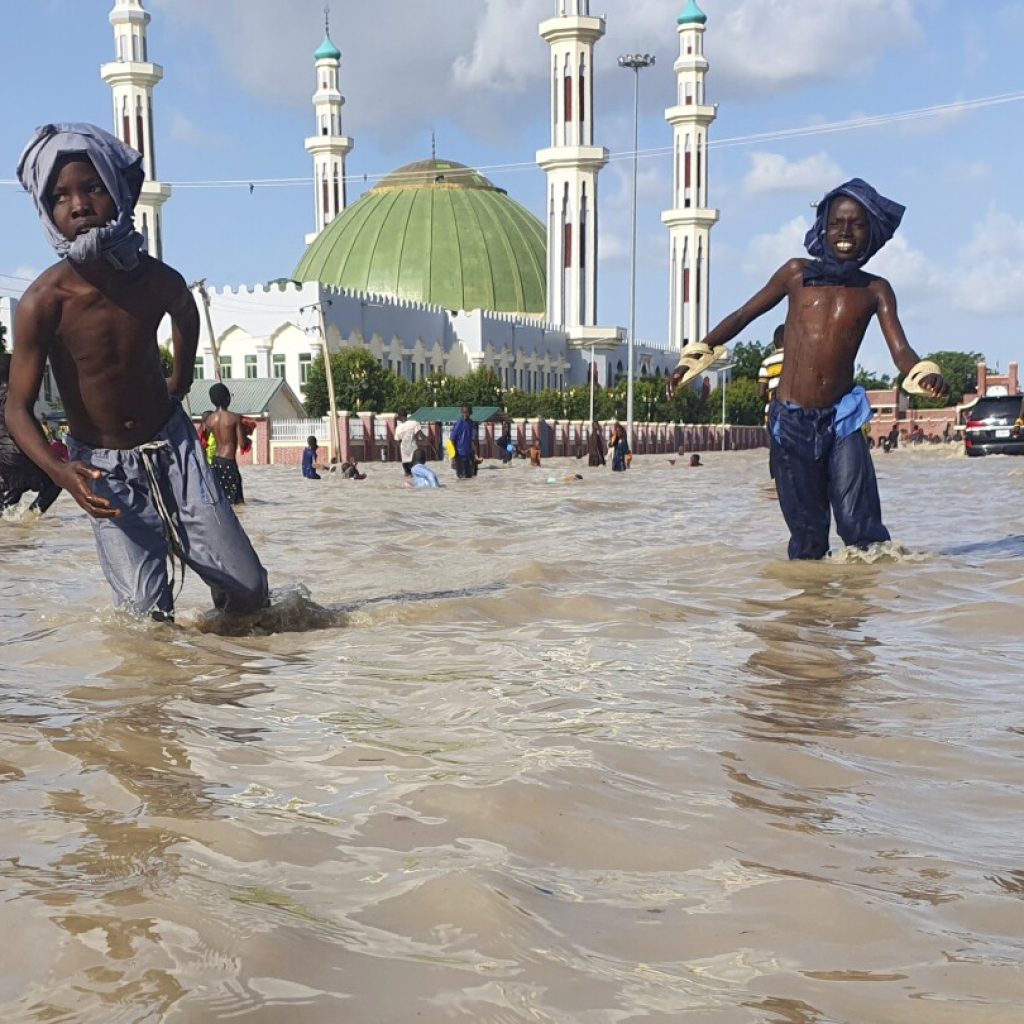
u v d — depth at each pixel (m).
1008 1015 1.71
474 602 5.89
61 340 5.10
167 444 5.38
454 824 2.53
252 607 5.39
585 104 95.69
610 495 18.50
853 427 7.54
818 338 7.57
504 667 4.35
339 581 7.14
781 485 7.74
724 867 2.33
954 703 3.80
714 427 91.94
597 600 5.89
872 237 7.51
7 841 2.40
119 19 92.00
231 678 4.16
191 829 2.47
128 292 5.14
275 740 3.25
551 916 2.05
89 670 4.30
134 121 91.81
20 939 1.89
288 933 1.92
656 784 2.86
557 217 99.19
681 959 1.90
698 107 104.56
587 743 3.20
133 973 1.78
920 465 30.12
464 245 110.94
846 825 2.60
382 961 1.85
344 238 113.56
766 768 3.02
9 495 12.64
